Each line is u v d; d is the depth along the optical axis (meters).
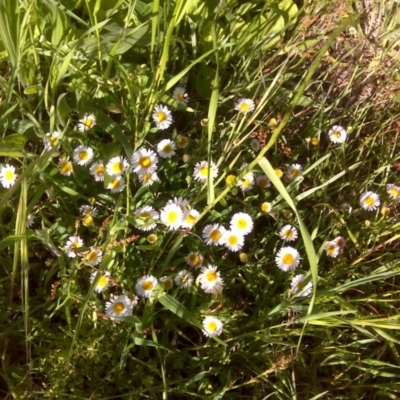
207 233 0.39
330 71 0.50
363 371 0.41
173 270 0.40
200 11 0.47
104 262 0.33
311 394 0.40
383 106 0.51
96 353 0.37
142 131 0.41
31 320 0.37
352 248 0.45
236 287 0.42
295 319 0.39
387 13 0.52
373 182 0.48
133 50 0.45
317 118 0.48
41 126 0.39
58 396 0.35
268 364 0.39
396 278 0.45
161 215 0.38
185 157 0.40
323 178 0.45
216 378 0.40
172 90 0.46
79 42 0.39
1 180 0.37
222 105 0.47
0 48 0.42
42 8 0.40
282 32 0.47
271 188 0.44
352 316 0.42
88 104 0.41
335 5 0.50
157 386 0.36
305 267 0.43
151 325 0.35
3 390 0.36
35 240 0.39
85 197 0.39
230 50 0.47
